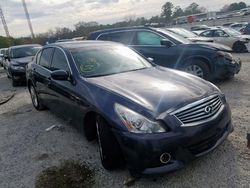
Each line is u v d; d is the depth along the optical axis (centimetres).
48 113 616
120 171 336
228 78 737
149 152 279
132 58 476
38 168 369
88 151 397
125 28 805
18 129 534
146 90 333
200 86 353
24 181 342
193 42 720
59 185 321
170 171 284
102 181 320
